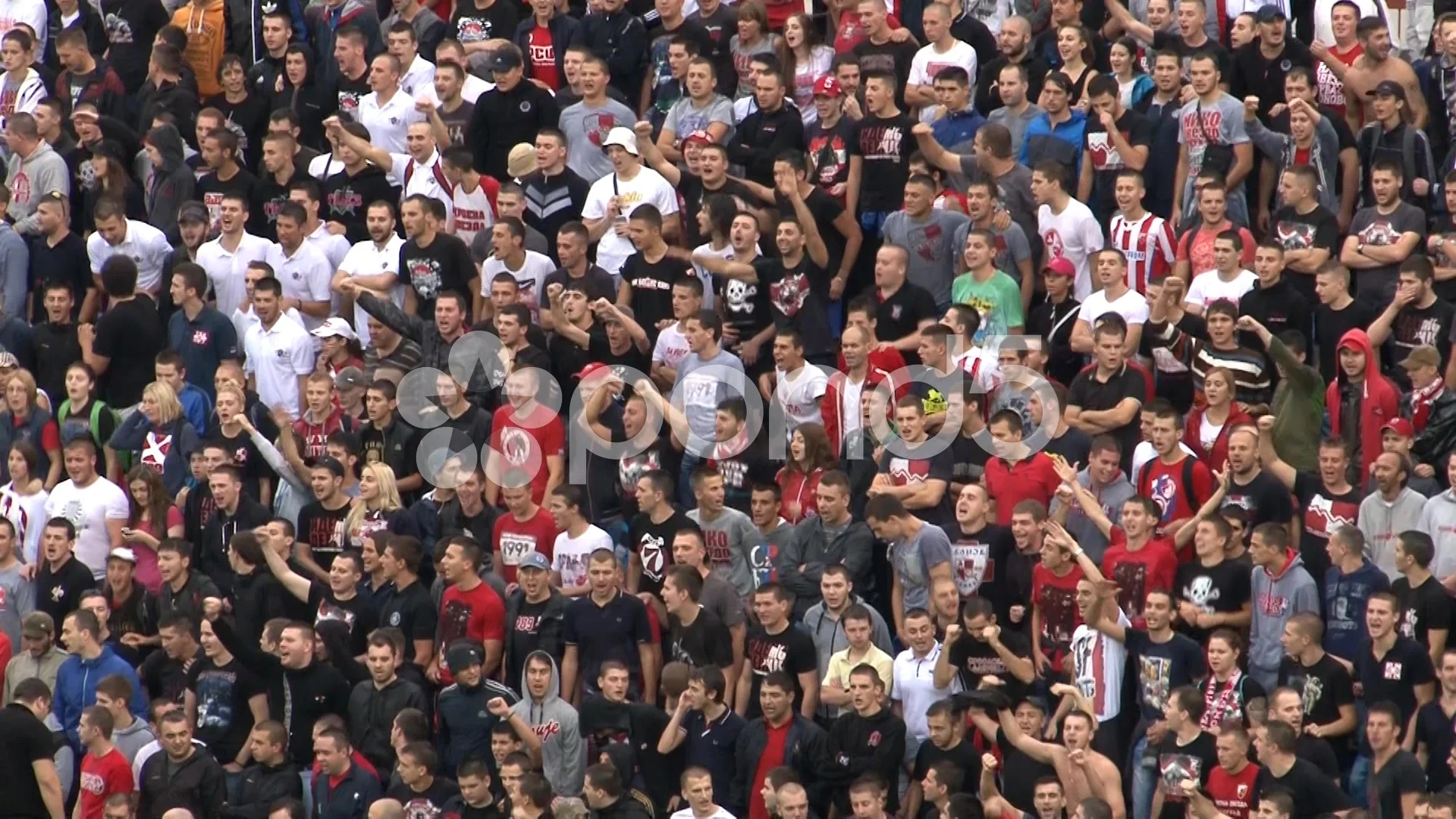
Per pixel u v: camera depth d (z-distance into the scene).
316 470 69.56
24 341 78.25
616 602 65.31
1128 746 62.00
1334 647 61.88
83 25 92.19
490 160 81.88
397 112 82.81
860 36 83.62
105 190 82.44
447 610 66.56
